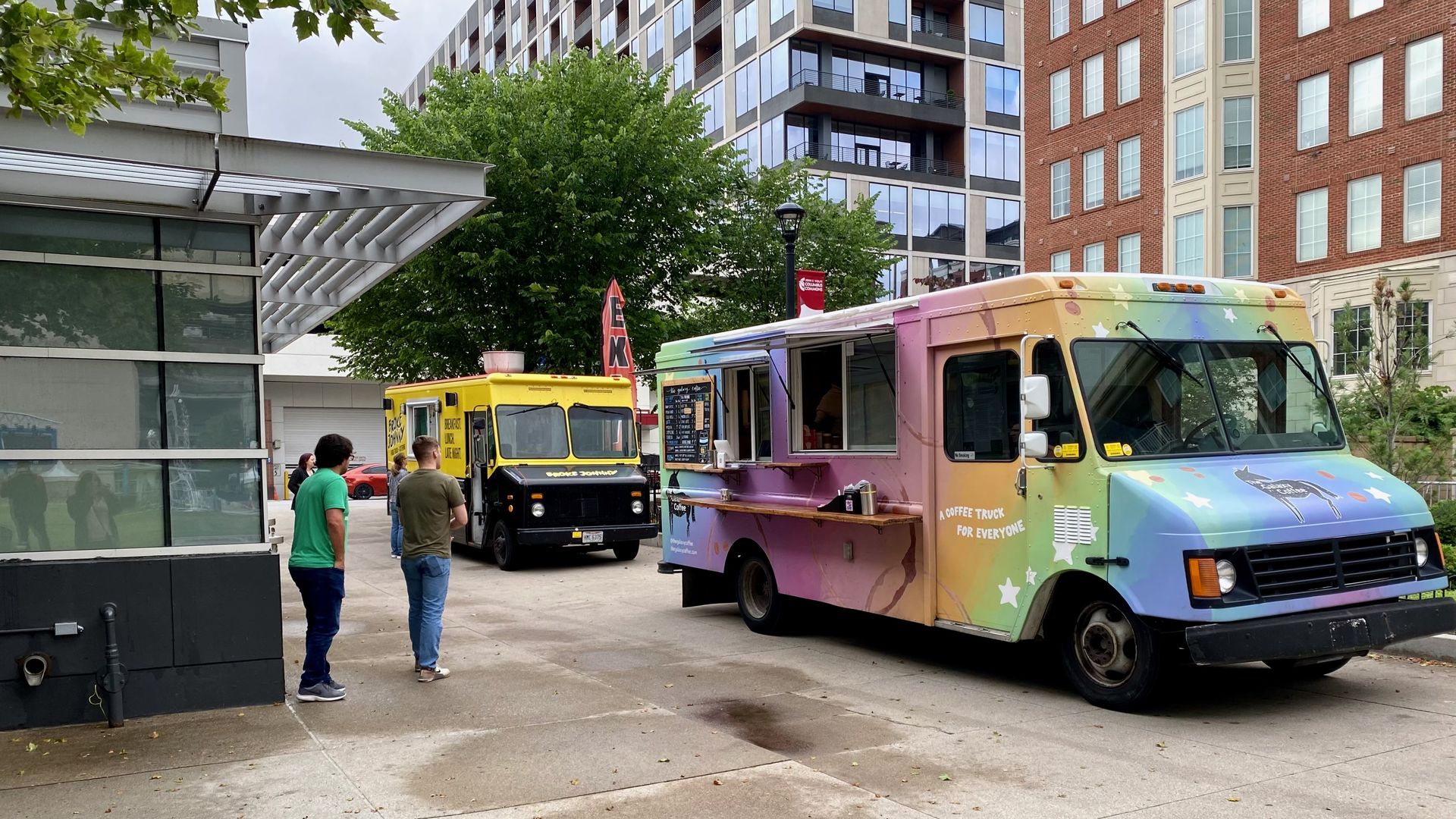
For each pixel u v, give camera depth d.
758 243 25.66
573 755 5.94
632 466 16.69
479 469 16.27
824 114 48.09
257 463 7.27
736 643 9.52
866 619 10.64
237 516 7.21
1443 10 24.92
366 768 5.73
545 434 16.17
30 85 5.50
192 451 7.06
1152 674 6.49
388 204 7.61
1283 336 7.62
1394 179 26.05
